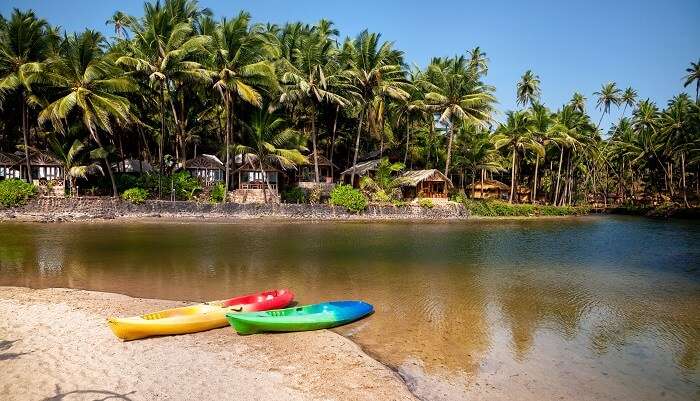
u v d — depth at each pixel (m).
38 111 39.97
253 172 45.81
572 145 62.44
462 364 10.65
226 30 39.69
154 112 49.06
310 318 12.39
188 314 12.23
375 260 23.33
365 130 58.12
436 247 28.42
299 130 55.12
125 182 40.28
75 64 36.16
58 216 34.94
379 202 46.34
